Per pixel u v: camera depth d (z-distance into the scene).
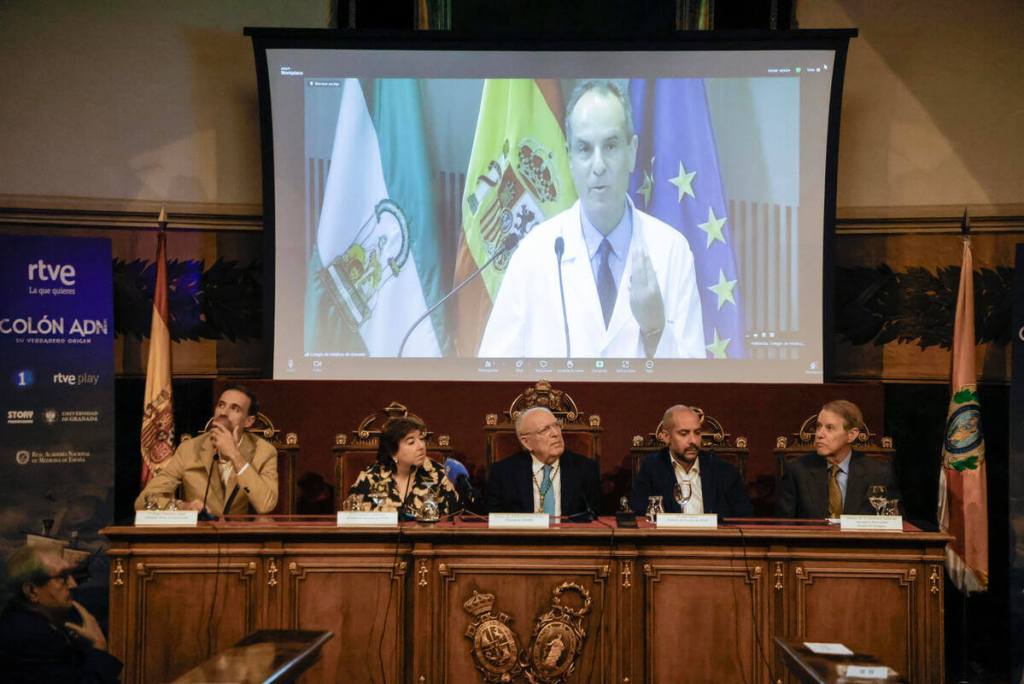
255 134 5.79
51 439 5.12
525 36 5.50
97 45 5.73
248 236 5.77
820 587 3.75
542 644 3.71
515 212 5.57
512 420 5.08
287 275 5.55
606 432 5.45
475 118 5.57
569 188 5.55
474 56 5.55
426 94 5.57
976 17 5.71
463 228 5.57
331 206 5.56
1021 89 5.68
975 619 5.52
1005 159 5.68
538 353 5.55
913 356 5.68
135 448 5.64
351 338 5.55
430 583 3.75
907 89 5.74
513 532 3.72
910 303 5.70
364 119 5.57
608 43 5.51
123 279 5.69
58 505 5.12
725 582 3.75
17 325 5.09
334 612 3.77
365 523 3.79
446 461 4.57
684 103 5.54
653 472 4.43
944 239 5.69
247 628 3.75
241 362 5.74
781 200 5.51
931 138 5.72
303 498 5.41
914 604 3.73
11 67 5.67
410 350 5.55
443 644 3.73
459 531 3.72
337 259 5.55
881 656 3.73
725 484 4.46
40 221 5.67
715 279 5.53
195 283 5.72
